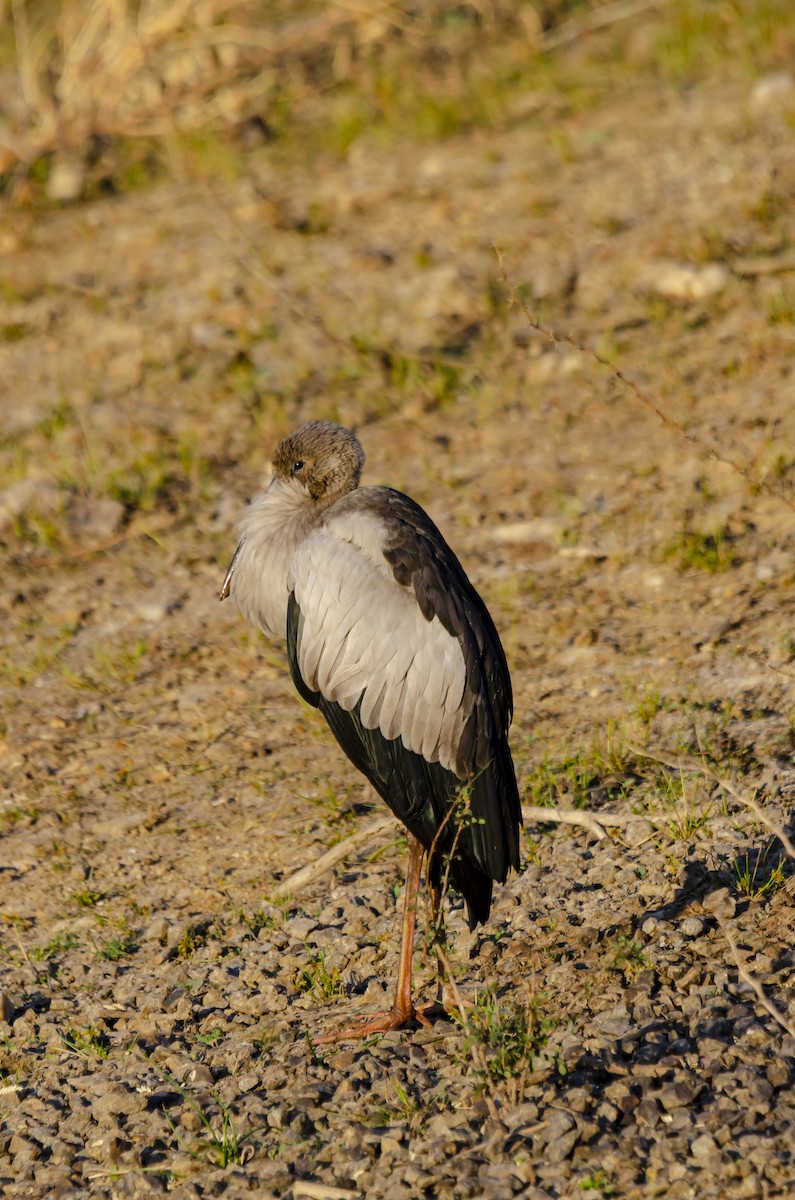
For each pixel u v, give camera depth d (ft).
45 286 59.77
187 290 57.11
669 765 31.53
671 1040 23.02
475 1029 23.30
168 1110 23.89
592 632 37.50
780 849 27.43
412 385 50.11
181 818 33.37
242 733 36.37
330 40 75.31
